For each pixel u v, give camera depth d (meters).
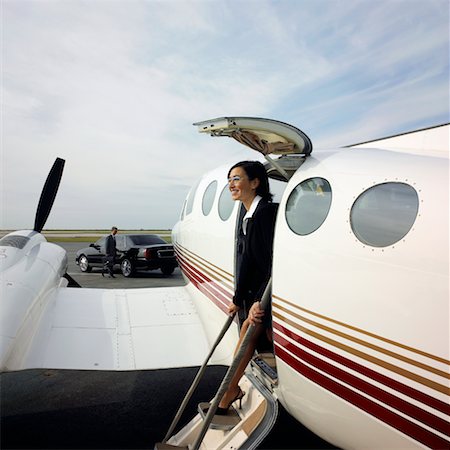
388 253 1.60
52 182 5.40
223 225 3.25
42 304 3.28
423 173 1.67
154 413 3.49
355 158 2.03
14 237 3.86
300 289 1.99
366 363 1.66
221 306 3.23
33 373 4.41
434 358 1.42
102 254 13.03
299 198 2.14
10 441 3.03
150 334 3.30
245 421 2.28
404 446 1.60
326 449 2.85
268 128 2.11
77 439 3.06
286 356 2.13
